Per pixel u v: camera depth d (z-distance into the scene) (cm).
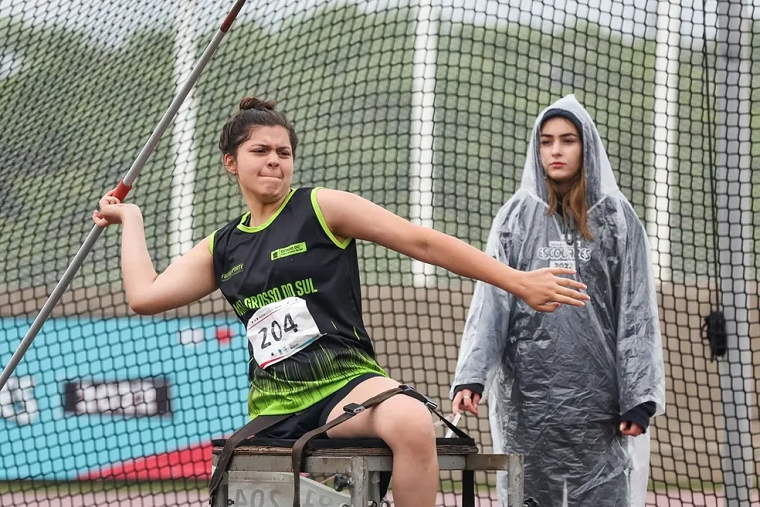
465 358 1669
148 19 2584
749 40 1920
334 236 1234
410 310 2842
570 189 1691
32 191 2644
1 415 2797
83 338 2656
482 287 1681
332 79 2764
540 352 1667
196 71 1420
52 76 2631
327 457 1141
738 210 1877
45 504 2686
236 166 1276
